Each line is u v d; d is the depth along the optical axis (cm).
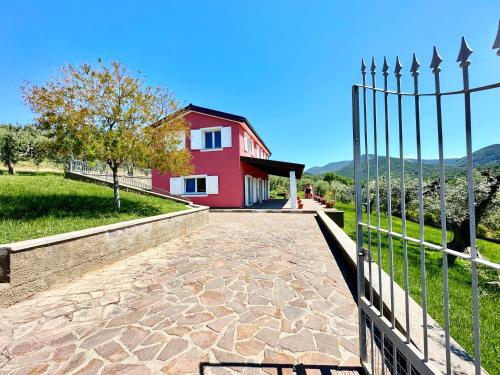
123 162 814
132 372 200
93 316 284
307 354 218
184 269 439
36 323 271
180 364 208
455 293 393
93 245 434
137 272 426
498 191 763
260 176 2128
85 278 399
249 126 1512
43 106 663
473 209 106
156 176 1557
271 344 232
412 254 643
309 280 385
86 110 684
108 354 221
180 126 871
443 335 200
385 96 168
